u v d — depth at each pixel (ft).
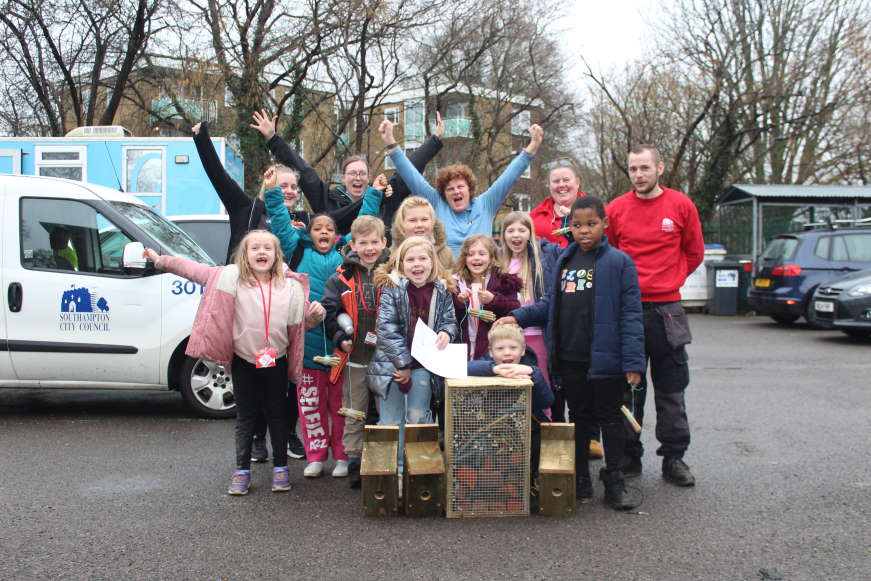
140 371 20.03
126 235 20.08
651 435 19.11
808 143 80.79
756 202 56.13
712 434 18.65
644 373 13.25
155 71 61.05
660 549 11.21
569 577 10.21
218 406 20.62
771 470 15.43
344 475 15.25
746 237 57.82
